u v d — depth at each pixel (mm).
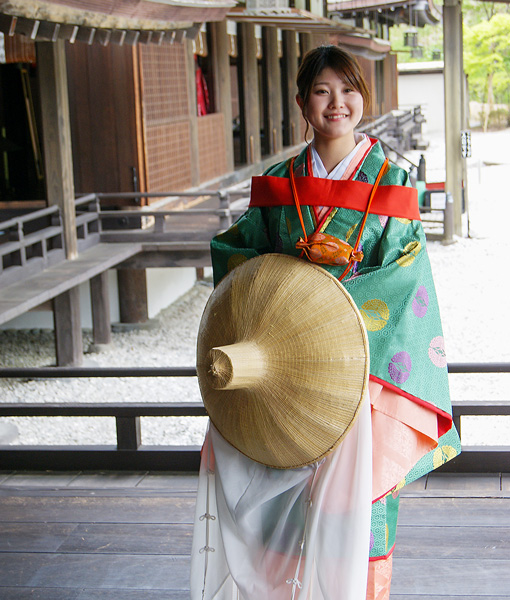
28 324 10867
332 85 2064
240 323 2010
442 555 2924
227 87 15672
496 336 9109
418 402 2057
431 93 42562
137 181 11055
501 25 38812
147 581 2855
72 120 11039
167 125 12094
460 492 3398
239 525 2096
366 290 2014
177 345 9766
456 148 14656
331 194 2096
